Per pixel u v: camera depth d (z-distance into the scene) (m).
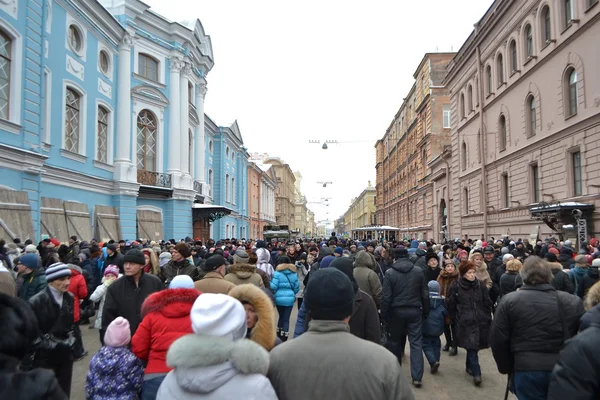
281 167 80.94
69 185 18.09
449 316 6.96
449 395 6.04
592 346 2.21
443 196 37.31
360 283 6.46
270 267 10.12
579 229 15.83
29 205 14.21
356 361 2.18
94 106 19.95
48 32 16.66
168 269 7.06
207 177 35.88
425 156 44.47
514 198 22.97
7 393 1.74
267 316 3.24
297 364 2.23
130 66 22.66
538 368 3.75
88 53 19.47
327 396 2.12
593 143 16.17
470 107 29.94
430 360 7.02
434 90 41.53
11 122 13.66
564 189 18.16
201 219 30.12
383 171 74.81
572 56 17.42
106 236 19.83
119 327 3.45
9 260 8.50
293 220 96.00
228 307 2.29
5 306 1.94
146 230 23.22
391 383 2.13
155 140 24.66
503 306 4.03
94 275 10.97
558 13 18.36
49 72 16.69
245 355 2.16
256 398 2.09
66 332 4.83
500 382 6.60
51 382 1.86
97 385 3.28
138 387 3.37
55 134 17.14
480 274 8.82
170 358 2.17
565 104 18.09
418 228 46.66
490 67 26.14
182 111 25.91
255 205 54.88
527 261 4.10
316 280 2.41
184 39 25.78
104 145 21.19
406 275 6.43
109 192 21.47
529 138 21.22
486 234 26.30
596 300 3.60
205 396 2.11
